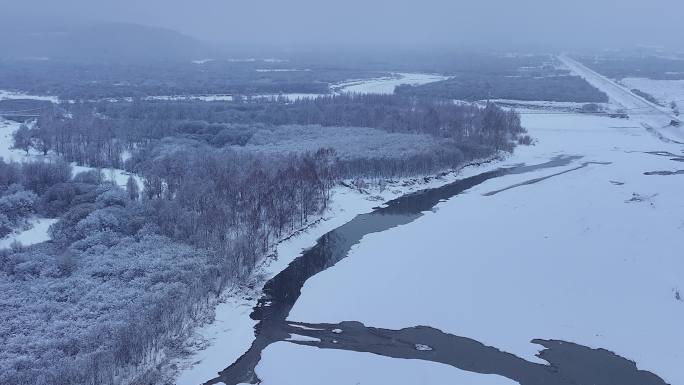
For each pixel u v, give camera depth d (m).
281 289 80.06
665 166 148.12
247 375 60.38
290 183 105.88
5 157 140.38
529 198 121.38
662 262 85.50
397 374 59.91
